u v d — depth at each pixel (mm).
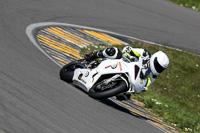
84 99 21891
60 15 48281
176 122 29125
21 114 15406
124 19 58188
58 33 41000
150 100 31438
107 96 22250
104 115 20188
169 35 59375
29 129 14133
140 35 54344
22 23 38375
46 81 22562
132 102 30047
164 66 22375
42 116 16078
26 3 47125
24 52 28266
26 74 22250
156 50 49656
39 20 42531
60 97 20156
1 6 41625
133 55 23031
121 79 22641
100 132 16781
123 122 20578
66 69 25844
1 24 34844
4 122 13945
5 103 15961
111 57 23172
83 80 23844
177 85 42656
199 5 88500
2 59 23578
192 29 66250
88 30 47156
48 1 52281
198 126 29734
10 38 31047
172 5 79375
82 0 59406
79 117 17844
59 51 35188
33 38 34938
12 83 19281
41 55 29984
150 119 26625
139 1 72375
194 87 43844
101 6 60031
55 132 14734
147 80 23344
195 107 38812
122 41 48656
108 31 50406
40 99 18375
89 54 24922
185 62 49875
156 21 63469
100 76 23109
